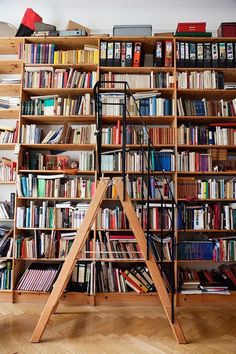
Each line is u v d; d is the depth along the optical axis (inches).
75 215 110.6
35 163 115.1
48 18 132.3
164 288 76.9
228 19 131.2
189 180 112.2
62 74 117.0
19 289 106.2
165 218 109.3
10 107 118.9
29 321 88.4
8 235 110.2
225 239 109.6
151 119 116.6
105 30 131.7
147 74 119.9
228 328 84.6
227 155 120.6
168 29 131.4
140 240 77.6
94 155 113.5
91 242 107.2
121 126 115.6
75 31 116.6
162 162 112.7
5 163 115.4
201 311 99.0
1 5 132.0
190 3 130.0
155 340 76.0
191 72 116.0
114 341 75.3
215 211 110.1
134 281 106.3
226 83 126.2
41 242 108.7
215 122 119.7
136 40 117.9
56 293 76.2
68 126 117.2
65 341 75.0
